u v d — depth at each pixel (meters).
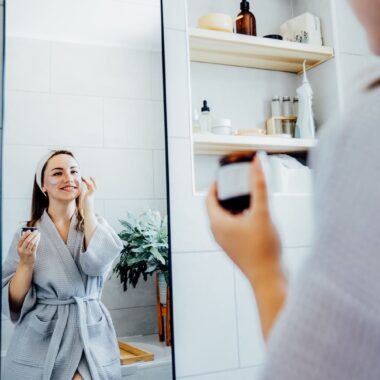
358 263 0.26
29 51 1.03
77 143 1.03
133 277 1.02
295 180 1.29
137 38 1.14
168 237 1.07
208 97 1.34
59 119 1.02
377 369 0.25
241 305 1.17
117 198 1.04
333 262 0.26
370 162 0.26
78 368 0.94
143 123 1.10
